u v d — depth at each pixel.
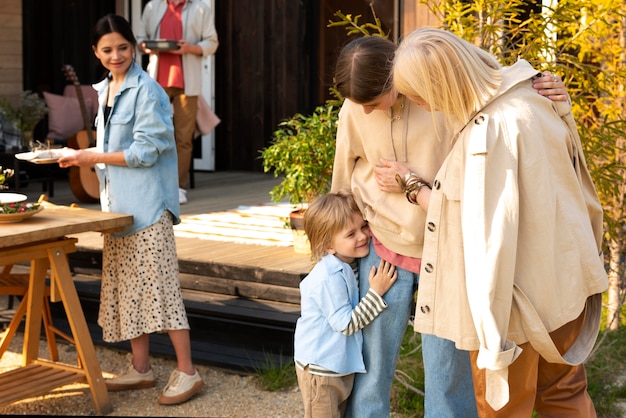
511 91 2.60
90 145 7.96
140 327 4.33
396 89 2.70
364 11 10.84
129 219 4.23
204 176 10.00
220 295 5.28
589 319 2.76
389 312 3.07
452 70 2.51
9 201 4.06
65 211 4.36
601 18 4.41
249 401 4.34
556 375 2.80
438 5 4.46
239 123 10.51
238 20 10.35
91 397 4.48
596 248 2.68
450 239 2.66
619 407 4.18
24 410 4.29
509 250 2.47
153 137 4.22
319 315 3.20
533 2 4.36
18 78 9.51
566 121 2.70
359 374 3.21
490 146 2.52
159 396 4.45
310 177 5.14
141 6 10.36
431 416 3.04
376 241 3.10
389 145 2.92
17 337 5.39
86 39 10.34
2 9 9.30
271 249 5.73
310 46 10.10
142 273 4.30
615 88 5.21
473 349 2.64
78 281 5.67
